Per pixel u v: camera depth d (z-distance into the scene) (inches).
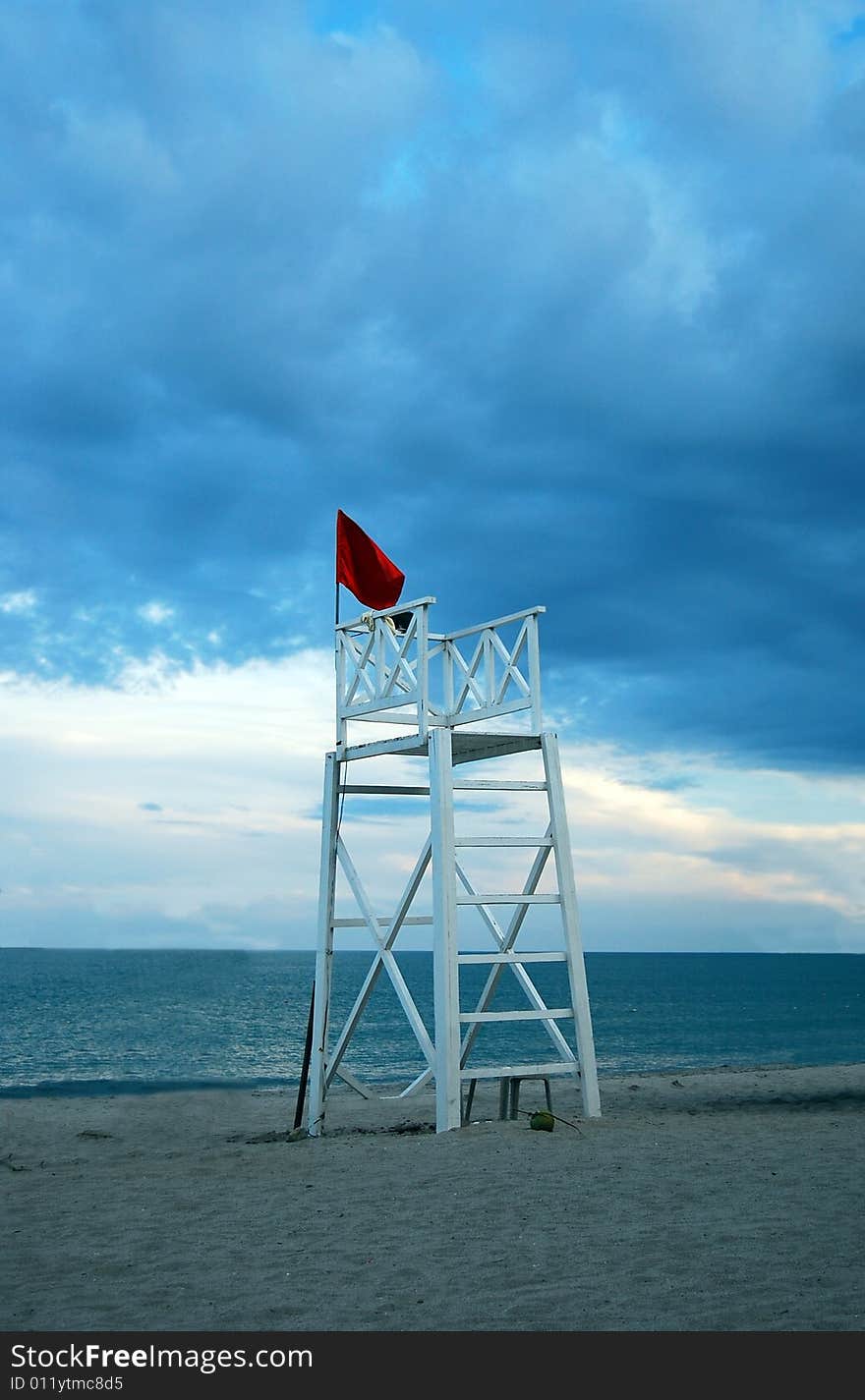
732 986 4808.1
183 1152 480.1
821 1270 253.0
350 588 573.3
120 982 4062.5
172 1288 253.6
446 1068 463.2
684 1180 354.9
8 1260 278.7
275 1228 307.0
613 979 5753.0
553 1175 364.8
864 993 4165.8
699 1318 225.0
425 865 503.2
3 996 3122.5
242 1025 2206.0
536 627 513.7
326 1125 605.0
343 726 554.3
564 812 509.4
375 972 519.8
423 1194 343.0
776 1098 681.0
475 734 501.0
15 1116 668.1
